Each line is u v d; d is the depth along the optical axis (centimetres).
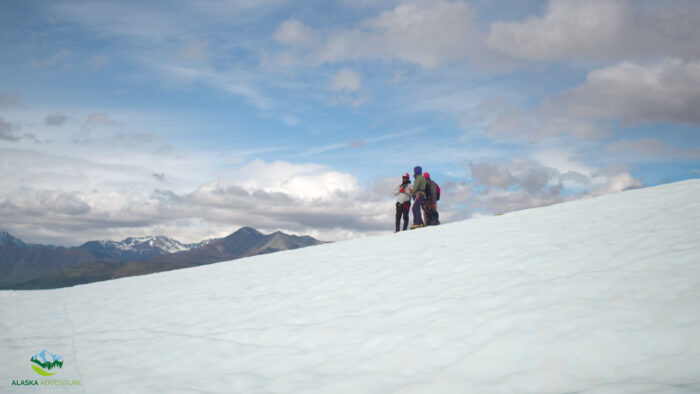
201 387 378
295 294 719
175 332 600
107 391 400
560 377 290
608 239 670
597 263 541
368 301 586
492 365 325
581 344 326
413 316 480
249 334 527
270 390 352
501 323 399
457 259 758
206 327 599
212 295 848
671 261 474
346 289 685
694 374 261
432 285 606
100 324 733
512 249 750
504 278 563
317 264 1015
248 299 747
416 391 305
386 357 379
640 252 545
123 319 748
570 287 459
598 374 287
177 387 385
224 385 377
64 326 755
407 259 858
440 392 298
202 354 480
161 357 490
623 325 340
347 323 500
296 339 479
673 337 308
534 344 342
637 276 448
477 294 513
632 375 277
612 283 443
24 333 723
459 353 358
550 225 932
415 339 407
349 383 339
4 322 853
